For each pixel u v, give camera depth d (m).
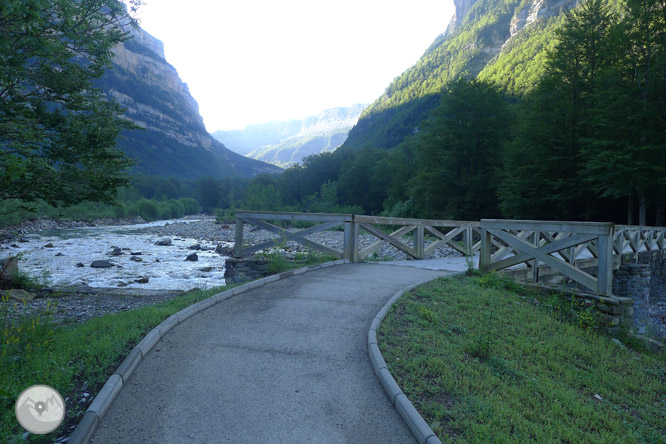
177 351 4.34
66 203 7.88
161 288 12.80
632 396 4.72
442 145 36.59
